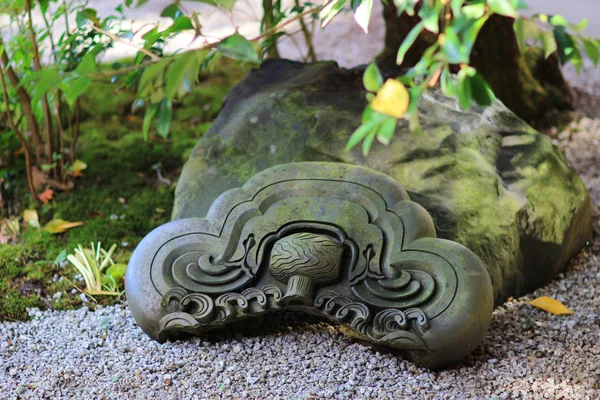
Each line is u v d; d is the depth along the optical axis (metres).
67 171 3.88
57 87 3.35
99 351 2.78
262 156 3.19
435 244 2.67
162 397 2.49
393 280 2.62
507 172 3.25
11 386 2.57
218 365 2.65
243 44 1.59
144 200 3.85
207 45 1.62
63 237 3.58
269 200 2.87
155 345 2.78
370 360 2.66
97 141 4.29
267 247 2.76
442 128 3.20
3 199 3.83
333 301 2.64
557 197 3.25
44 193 3.79
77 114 3.90
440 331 2.50
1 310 3.06
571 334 2.80
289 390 2.50
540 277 3.19
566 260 3.33
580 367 2.58
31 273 3.29
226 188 3.13
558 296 3.11
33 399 2.49
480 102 1.59
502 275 2.97
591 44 1.71
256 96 3.45
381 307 2.59
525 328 2.86
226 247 2.78
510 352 2.69
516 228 3.06
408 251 2.67
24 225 3.70
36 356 2.77
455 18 1.49
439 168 3.07
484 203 3.02
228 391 2.51
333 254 2.66
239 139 3.25
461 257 2.61
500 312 2.97
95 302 3.15
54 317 3.05
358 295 2.63
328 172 2.90
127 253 3.47
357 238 2.72
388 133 1.45
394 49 4.04
